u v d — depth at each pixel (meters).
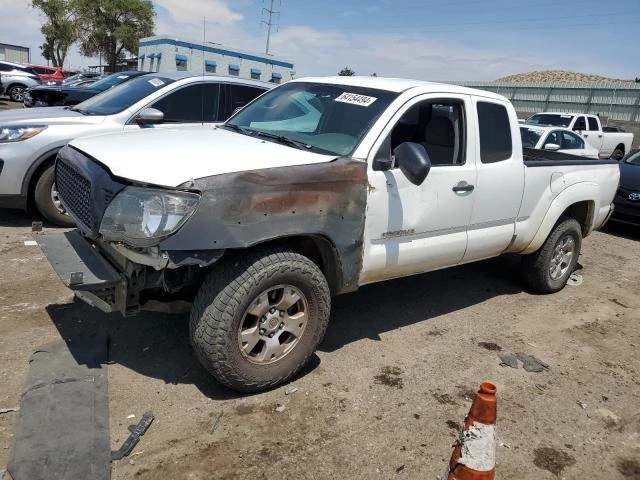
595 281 6.41
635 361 4.39
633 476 3.02
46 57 56.09
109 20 50.56
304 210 3.22
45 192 5.88
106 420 2.95
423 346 4.25
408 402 3.46
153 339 3.86
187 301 3.38
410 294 5.32
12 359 3.42
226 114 6.96
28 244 5.47
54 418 2.89
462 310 5.06
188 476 2.66
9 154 5.64
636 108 31.31
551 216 5.19
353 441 3.04
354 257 3.61
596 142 17.89
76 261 3.18
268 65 41.62
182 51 36.97
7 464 2.58
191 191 2.86
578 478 2.96
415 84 4.21
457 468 2.31
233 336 3.08
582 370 4.15
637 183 8.92
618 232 9.48
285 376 3.40
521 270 5.63
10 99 24.95
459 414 3.40
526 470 2.97
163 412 3.11
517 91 36.97
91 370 3.38
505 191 4.65
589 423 3.46
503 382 3.85
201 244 2.86
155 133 3.97
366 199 3.57
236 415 3.14
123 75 10.10
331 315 4.64
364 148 3.64
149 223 2.82
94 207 3.06
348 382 3.61
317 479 2.74
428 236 4.15
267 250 3.19
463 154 4.31
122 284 3.05
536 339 4.61
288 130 4.12
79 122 6.04
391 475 2.82
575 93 34.00
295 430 3.07
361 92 4.14
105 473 2.58
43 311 4.09
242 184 2.97
